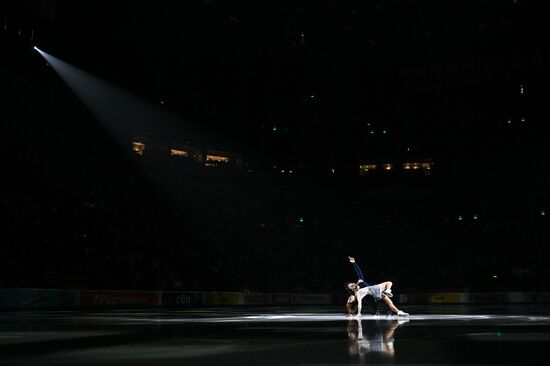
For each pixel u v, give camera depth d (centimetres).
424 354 599
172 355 618
